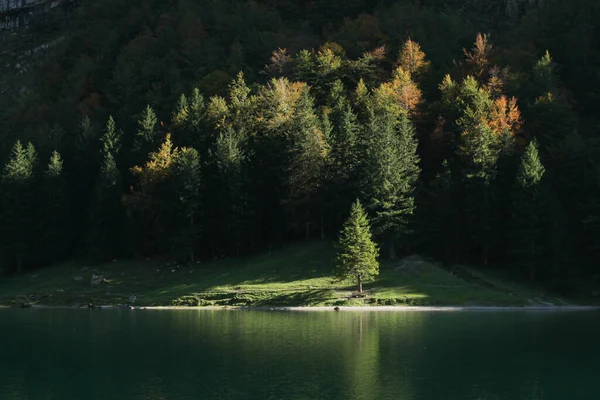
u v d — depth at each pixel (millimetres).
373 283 93688
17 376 47594
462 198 106125
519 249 98812
